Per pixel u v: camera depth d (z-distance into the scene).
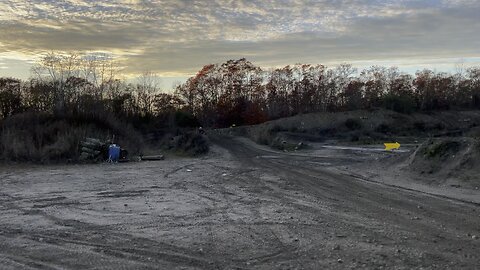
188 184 17.56
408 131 59.53
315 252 8.02
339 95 84.44
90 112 37.31
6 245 8.78
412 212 11.52
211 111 84.12
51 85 50.62
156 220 10.96
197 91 86.69
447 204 12.52
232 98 84.44
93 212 12.06
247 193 15.18
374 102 77.62
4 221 11.02
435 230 9.53
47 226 10.43
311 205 12.77
